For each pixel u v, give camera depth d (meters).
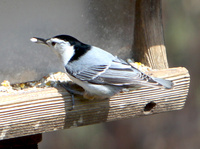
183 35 16.14
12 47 7.92
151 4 8.70
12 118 6.54
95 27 8.66
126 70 7.17
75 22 8.49
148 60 8.78
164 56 8.73
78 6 8.46
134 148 16.17
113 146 16.11
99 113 7.50
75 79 7.29
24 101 6.60
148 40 8.73
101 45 8.78
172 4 16.19
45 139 15.56
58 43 7.54
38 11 8.12
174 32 16.12
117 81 7.13
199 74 16.41
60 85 7.48
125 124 16.42
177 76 8.00
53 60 8.41
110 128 16.34
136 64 8.80
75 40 7.75
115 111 7.64
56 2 8.24
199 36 16.27
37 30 8.17
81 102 7.22
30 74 8.20
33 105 6.70
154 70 8.34
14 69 8.00
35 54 8.20
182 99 8.20
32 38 7.68
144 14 8.70
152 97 7.83
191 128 16.36
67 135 15.71
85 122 7.45
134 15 8.90
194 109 16.53
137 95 7.69
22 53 8.05
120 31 8.88
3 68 7.86
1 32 7.77
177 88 8.02
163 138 16.36
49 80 8.02
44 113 6.84
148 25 8.72
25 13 7.98
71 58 7.51
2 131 6.54
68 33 8.48
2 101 6.46
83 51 7.53
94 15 8.62
